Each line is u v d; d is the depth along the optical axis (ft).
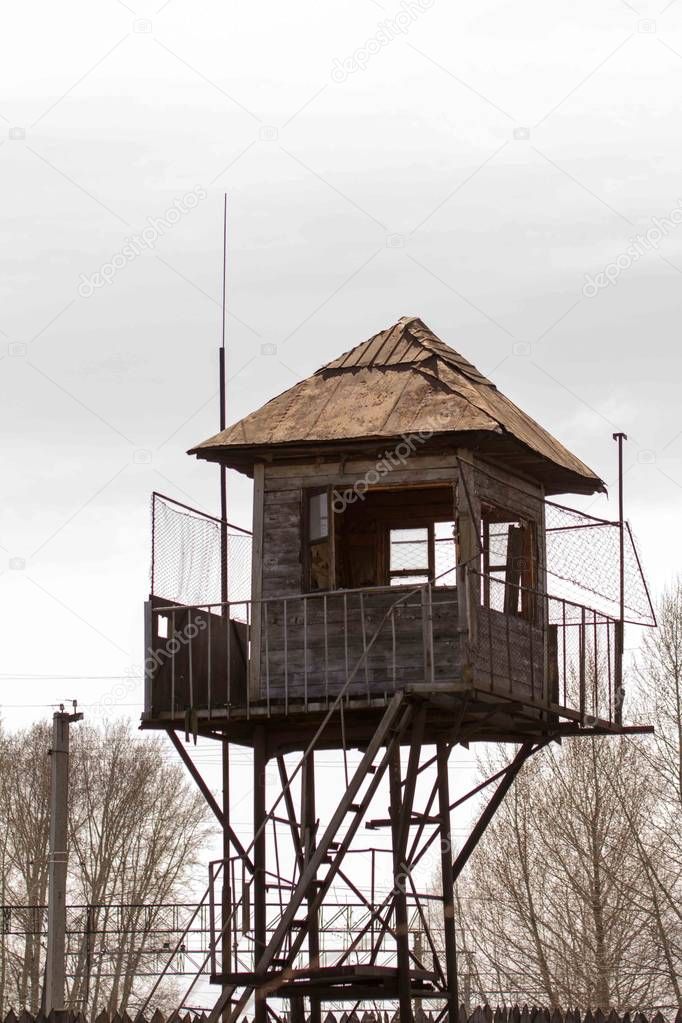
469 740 121.29
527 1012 145.38
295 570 112.57
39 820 268.00
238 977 103.91
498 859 216.54
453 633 108.17
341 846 103.86
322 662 110.73
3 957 240.32
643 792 213.87
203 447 112.68
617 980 201.98
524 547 118.52
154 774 274.16
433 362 116.98
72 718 146.92
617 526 120.78
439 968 110.93
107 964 253.44
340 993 108.68
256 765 112.27
